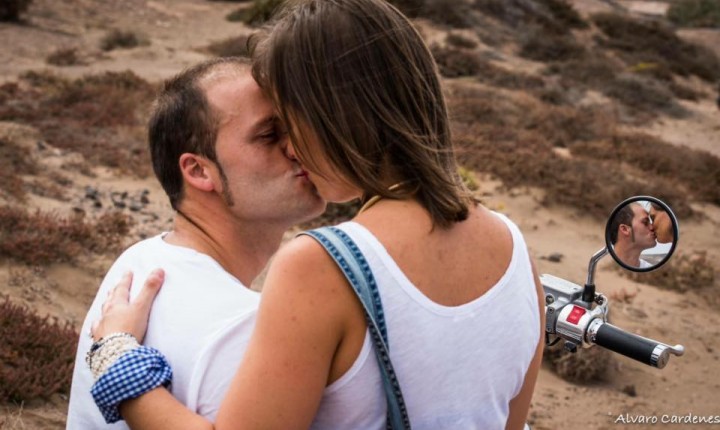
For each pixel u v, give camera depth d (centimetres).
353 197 139
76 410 160
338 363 124
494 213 141
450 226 129
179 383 144
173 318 147
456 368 128
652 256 171
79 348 162
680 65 2709
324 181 139
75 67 1830
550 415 594
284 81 128
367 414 127
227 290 152
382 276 121
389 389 124
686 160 1470
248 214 163
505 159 1203
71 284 625
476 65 2186
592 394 635
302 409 123
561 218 1061
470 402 132
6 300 501
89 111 1270
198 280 152
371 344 122
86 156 1045
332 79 125
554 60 2552
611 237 174
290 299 120
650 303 832
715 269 956
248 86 157
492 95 1825
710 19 3759
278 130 159
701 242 1083
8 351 449
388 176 128
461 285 128
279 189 160
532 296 141
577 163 1245
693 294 870
